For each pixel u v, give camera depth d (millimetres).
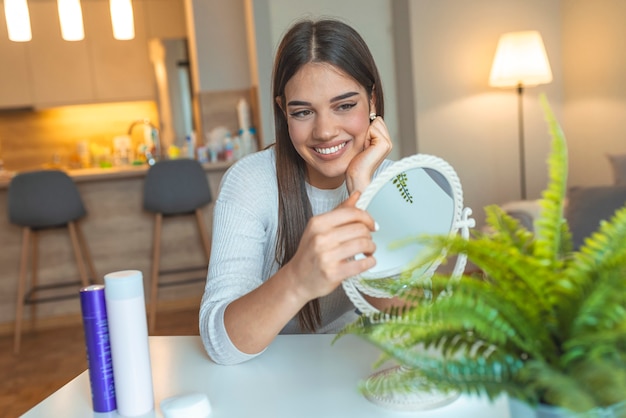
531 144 4676
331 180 1409
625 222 658
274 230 1427
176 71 5395
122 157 5531
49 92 5324
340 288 1421
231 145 4684
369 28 4738
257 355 1205
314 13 4625
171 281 4453
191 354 1256
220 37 4953
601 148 4266
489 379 636
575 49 4457
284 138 1384
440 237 691
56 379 3375
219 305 1189
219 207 1395
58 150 5684
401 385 675
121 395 1012
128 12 4434
